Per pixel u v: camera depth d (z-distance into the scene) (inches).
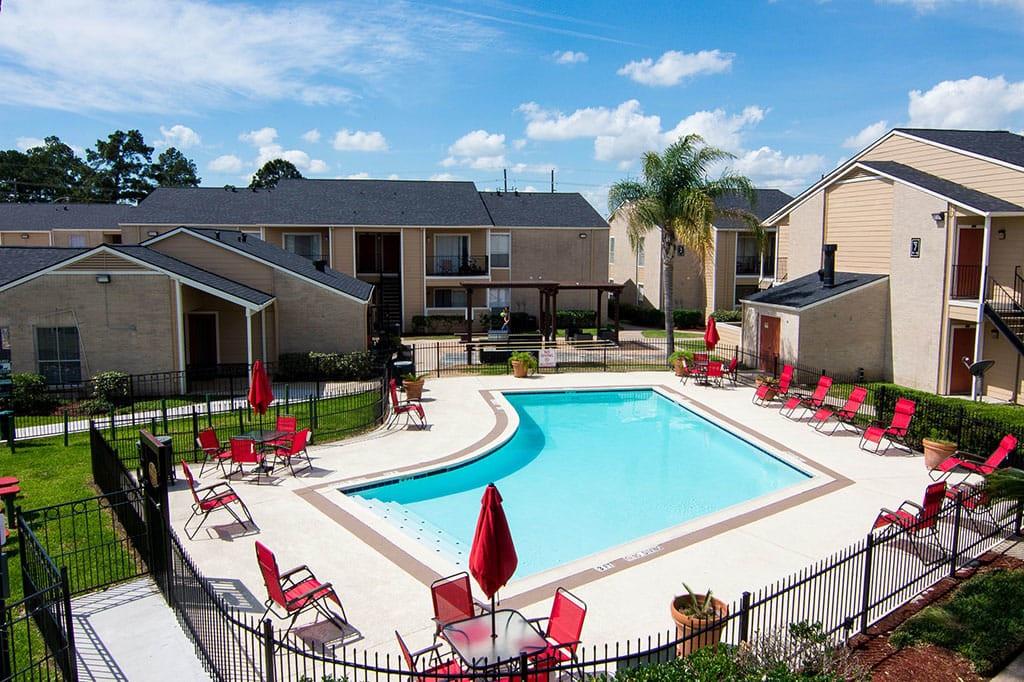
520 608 398.6
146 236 1604.3
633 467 728.3
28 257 1098.7
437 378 1134.4
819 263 1248.8
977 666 339.3
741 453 781.9
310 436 730.2
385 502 610.5
